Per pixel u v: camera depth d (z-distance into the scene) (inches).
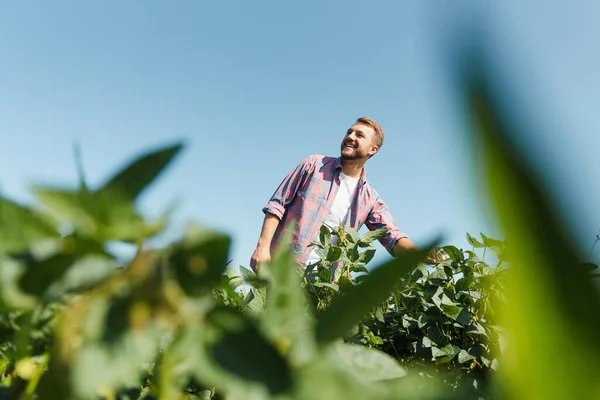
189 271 12.6
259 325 13.1
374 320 75.6
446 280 75.7
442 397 11.4
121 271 12.8
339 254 81.6
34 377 14.6
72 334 12.4
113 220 12.8
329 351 12.9
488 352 65.5
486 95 4.3
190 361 12.3
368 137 161.5
